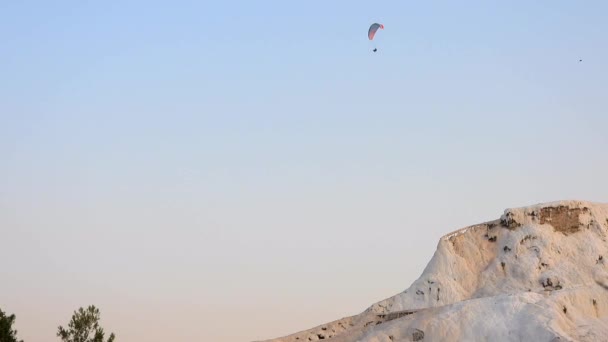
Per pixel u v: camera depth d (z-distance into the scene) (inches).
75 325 6323.8
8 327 6082.7
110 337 6422.2
